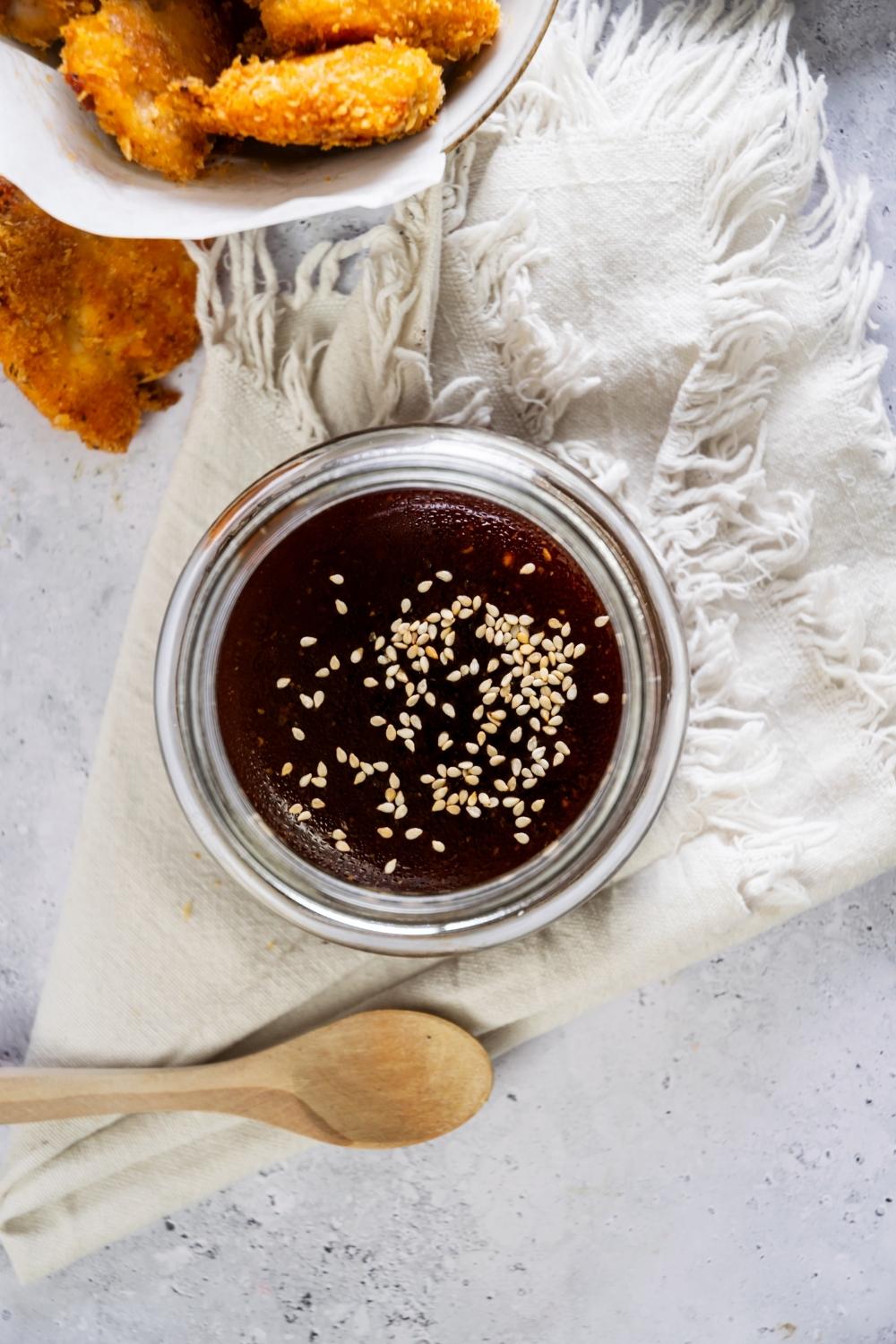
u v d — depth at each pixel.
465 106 0.47
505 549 0.50
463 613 0.50
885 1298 0.56
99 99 0.46
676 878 0.52
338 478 0.50
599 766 0.50
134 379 0.53
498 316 0.52
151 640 0.52
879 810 0.52
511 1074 0.55
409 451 0.50
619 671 0.50
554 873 0.51
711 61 0.52
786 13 0.52
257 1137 0.54
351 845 0.51
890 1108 0.55
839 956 0.55
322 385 0.52
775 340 0.52
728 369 0.52
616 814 0.50
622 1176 0.56
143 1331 0.56
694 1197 0.56
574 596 0.50
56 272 0.51
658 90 0.51
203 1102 0.53
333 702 0.50
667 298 0.52
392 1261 0.56
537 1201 0.56
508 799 0.50
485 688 0.50
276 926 0.53
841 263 0.52
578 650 0.50
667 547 0.52
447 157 0.51
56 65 0.48
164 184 0.47
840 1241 0.56
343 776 0.51
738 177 0.51
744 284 0.52
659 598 0.50
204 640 0.50
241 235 0.51
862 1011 0.55
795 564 0.52
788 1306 0.56
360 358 0.51
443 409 0.52
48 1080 0.52
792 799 0.52
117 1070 0.53
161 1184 0.54
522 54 0.47
